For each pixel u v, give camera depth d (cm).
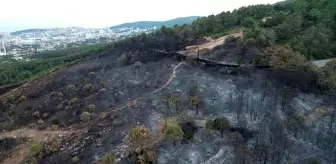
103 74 5775
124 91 5141
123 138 3931
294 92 4716
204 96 4725
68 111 4856
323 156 3731
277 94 4653
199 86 4988
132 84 5328
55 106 5044
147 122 4244
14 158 4072
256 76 5050
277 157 3622
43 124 4681
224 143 3772
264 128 4031
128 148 3709
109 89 5234
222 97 4681
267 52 5297
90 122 4494
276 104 4481
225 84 5006
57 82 5769
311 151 3794
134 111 4516
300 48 5572
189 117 4231
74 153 3838
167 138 3675
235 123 4072
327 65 5125
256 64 5253
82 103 4953
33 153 3928
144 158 3428
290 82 4816
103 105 4853
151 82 5341
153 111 4497
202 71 5472
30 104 5222
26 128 4662
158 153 3600
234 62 5509
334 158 3700
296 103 4512
